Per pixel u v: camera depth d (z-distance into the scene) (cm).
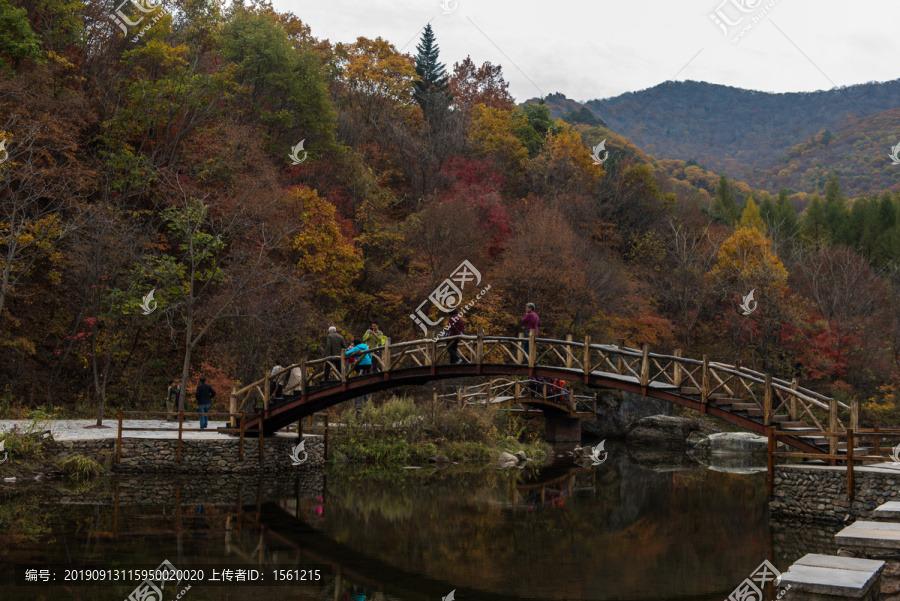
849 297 3953
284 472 1973
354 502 1566
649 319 3672
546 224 3606
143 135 2980
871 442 1639
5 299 2456
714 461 2683
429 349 1825
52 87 2686
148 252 2670
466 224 3572
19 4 2744
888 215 6544
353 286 3553
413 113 5162
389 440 2355
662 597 905
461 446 2464
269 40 3541
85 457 1695
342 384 1858
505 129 4950
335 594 902
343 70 4875
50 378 2528
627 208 4781
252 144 3086
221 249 2914
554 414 3072
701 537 1275
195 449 1831
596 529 1348
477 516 1455
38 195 2291
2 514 1259
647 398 3578
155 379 2761
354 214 3750
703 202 6975
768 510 1555
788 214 6669
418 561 1085
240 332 2650
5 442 1612
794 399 1548
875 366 3544
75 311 2542
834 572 610
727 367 1598
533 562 1091
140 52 2958
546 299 3453
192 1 3675
